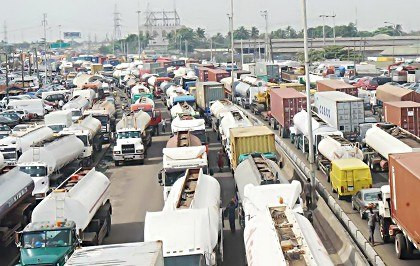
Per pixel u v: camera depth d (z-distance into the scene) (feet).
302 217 76.07
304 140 162.50
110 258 52.06
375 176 139.74
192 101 247.09
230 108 200.03
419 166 80.38
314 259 57.98
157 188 136.05
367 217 103.24
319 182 127.95
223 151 164.04
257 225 73.26
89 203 89.04
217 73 344.90
